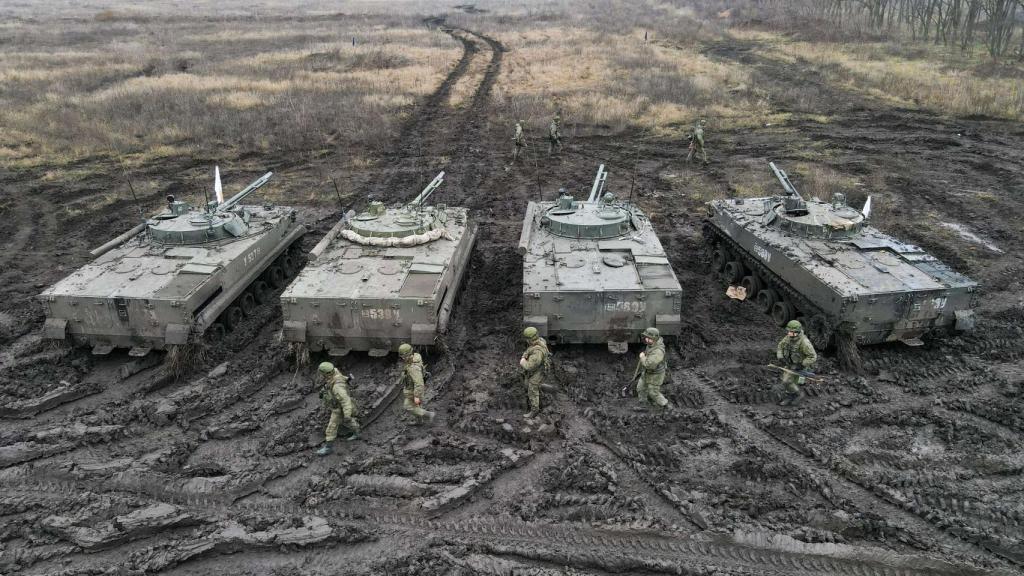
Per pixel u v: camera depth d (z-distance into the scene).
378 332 11.10
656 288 11.06
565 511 8.23
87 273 11.95
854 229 13.34
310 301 10.90
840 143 26.11
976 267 15.33
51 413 10.43
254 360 11.81
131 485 8.70
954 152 24.56
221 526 8.00
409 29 62.69
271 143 27.53
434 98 35.56
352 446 9.55
